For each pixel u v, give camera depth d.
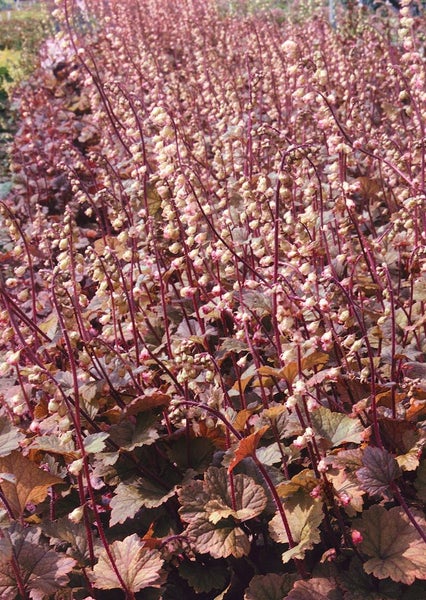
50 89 3.36
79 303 0.96
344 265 1.24
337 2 3.43
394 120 1.70
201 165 1.46
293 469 0.96
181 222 1.13
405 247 1.30
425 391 0.90
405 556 0.77
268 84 2.01
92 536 0.89
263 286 1.08
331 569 0.81
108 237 1.39
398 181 1.46
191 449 0.98
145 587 0.84
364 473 0.78
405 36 1.20
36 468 0.81
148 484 0.94
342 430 0.89
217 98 1.78
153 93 1.73
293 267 0.87
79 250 1.72
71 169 1.32
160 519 0.94
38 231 1.55
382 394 0.88
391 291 0.91
